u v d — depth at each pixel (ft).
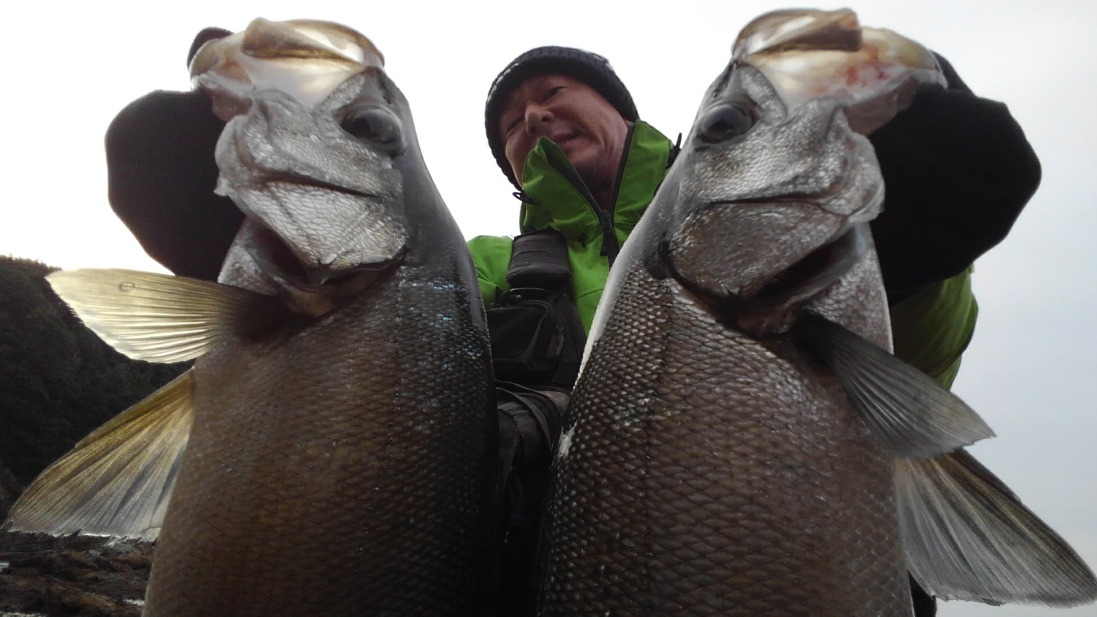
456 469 1.18
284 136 1.29
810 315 1.05
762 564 0.93
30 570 10.61
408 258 1.28
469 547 1.17
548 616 1.03
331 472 1.09
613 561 0.98
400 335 1.20
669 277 1.14
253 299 1.18
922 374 0.97
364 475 1.10
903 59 1.16
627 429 1.04
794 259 1.09
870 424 1.01
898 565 0.99
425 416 1.17
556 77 2.23
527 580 1.24
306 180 1.27
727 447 0.99
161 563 1.10
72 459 1.29
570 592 1.01
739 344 1.05
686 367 1.05
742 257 1.11
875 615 0.95
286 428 1.11
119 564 11.60
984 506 1.10
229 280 1.26
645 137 1.95
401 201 1.34
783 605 0.92
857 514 0.98
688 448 0.99
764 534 0.94
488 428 1.25
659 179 1.93
